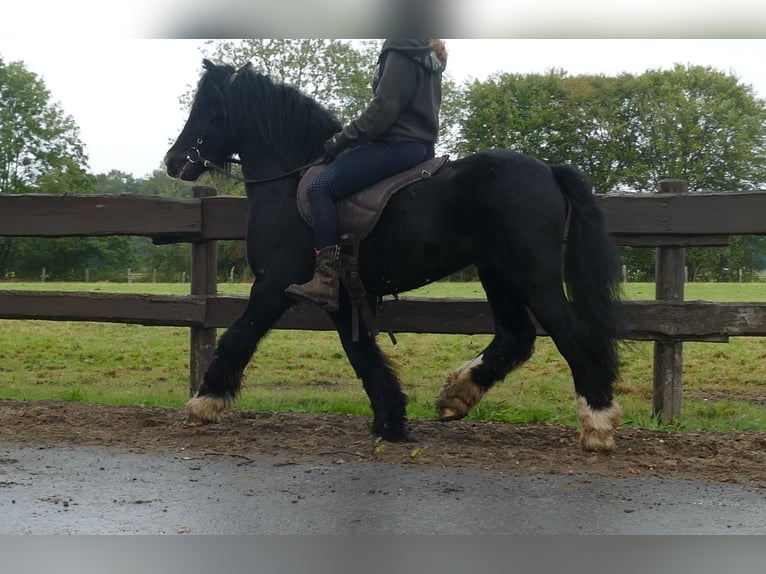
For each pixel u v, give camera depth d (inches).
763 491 179.9
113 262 2623.0
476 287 892.0
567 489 180.9
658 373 268.4
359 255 215.6
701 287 1159.0
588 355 203.6
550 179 205.2
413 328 276.7
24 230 299.1
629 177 2230.6
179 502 171.5
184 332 625.3
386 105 209.5
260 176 232.1
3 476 190.4
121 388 353.4
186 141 238.8
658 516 163.2
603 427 207.5
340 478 189.5
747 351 488.7
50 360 480.7
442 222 207.6
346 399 299.9
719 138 2222.0
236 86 233.9
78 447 218.7
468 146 2267.5
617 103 2262.6
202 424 233.5
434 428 243.9
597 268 201.6
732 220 257.1
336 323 236.5
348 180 213.3
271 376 410.6
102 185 3612.2
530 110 2237.9
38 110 2696.9
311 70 1305.4
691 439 226.4
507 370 231.9
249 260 229.8
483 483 185.2
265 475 192.1
